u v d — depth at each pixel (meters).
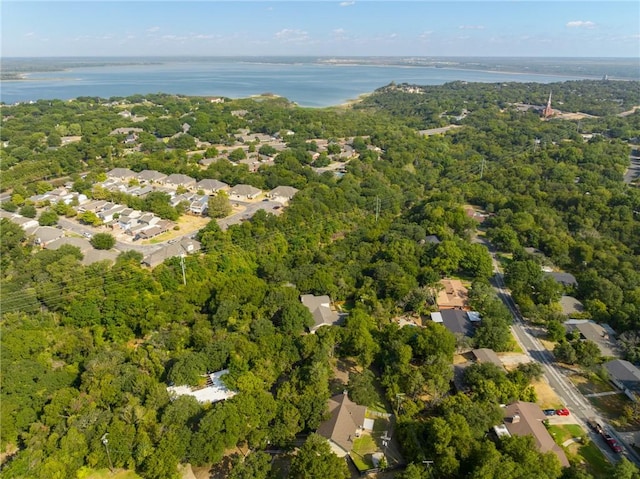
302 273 130.88
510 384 86.69
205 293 120.06
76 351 99.56
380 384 94.31
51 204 189.88
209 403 83.75
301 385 86.56
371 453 78.19
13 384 84.19
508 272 134.12
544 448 74.44
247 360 93.00
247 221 172.75
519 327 116.00
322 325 105.81
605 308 115.75
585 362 96.62
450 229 166.38
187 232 172.38
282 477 73.50
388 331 102.69
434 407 86.25
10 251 144.00
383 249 145.75
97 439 75.44
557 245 147.25
